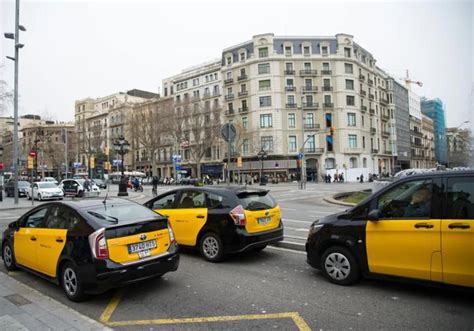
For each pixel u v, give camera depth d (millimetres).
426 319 3766
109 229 4402
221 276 5547
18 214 16172
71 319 3877
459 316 3826
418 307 4098
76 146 73500
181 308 4266
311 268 5930
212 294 4730
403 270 4367
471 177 4086
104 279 4227
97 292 4273
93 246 4320
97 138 66625
